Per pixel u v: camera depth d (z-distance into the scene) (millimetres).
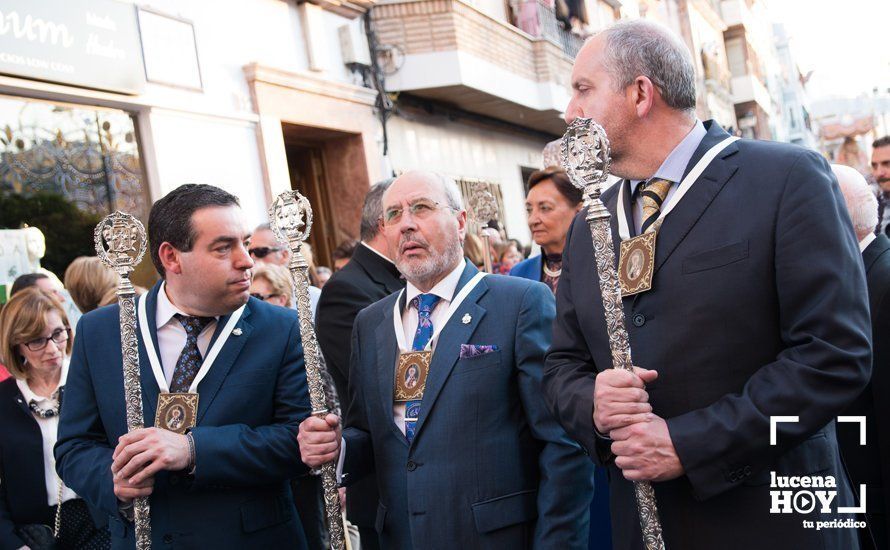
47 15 5980
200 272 2525
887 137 5645
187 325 2646
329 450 2385
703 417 1936
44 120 6211
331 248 9812
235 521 2525
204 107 7418
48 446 3264
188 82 7266
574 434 2182
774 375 1912
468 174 12484
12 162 5980
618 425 1952
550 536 2453
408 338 2752
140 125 6922
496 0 13258
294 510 2744
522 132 14422
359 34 9820
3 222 5879
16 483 3213
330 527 2383
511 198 13914
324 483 2400
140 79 6750
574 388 2195
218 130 7570
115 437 2594
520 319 2625
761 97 32562
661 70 2133
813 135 48781
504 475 2535
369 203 3615
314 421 2387
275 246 5406
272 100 8195
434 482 2520
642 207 2182
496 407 2568
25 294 3383
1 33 5660
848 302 1904
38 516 3213
